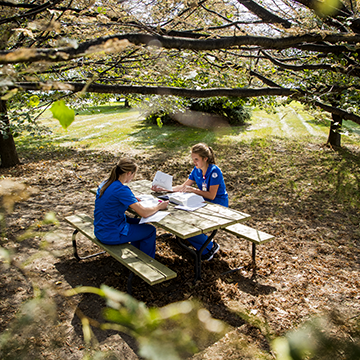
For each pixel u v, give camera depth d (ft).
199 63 10.46
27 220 17.30
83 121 60.90
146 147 38.55
